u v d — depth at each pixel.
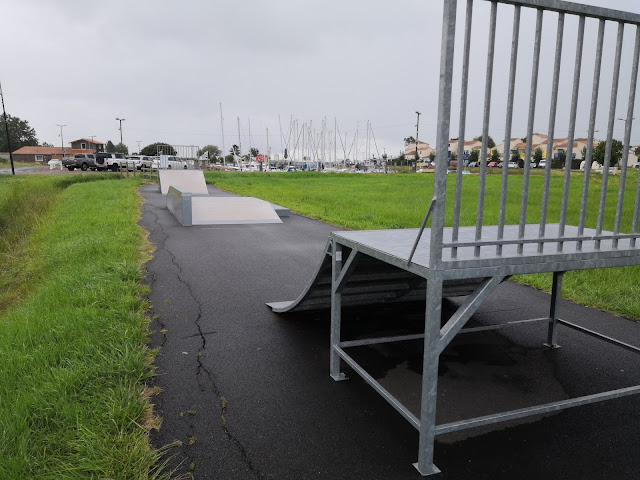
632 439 2.84
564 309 5.40
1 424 2.68
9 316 5.24
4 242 11.82
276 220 12.77
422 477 2.45
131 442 2.64
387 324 4.85
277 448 2.70
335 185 30.00
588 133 2.42
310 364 3.84
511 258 2.33
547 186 2.37
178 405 3.15
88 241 8.70
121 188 22.78
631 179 22.72
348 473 2.48
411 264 2.40
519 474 2.49
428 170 82.62
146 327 4.52
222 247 9.02
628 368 3.85
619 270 6.72
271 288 6.18
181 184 23.34
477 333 4.64
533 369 3.83
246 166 87.19
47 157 102.19
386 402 3.23
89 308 4.74
